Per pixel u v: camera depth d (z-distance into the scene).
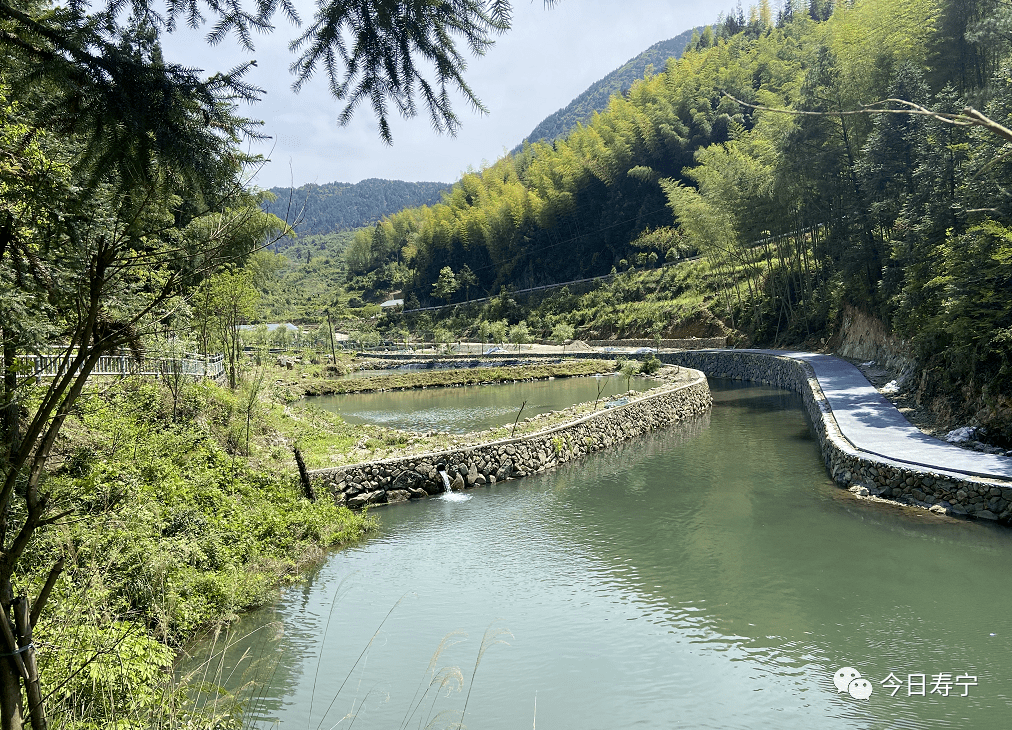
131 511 9.76
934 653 9.34
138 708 5.96
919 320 23.91
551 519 16.31
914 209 26.33
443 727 7.85
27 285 3.14
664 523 15.63
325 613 11.18
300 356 66.75
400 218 159.75
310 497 16.12
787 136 42.31
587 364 55.91
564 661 9.52
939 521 14.12
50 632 6.25
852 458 17.23
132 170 2.77
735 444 24.55
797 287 53.56
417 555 14.00
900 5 34.28
